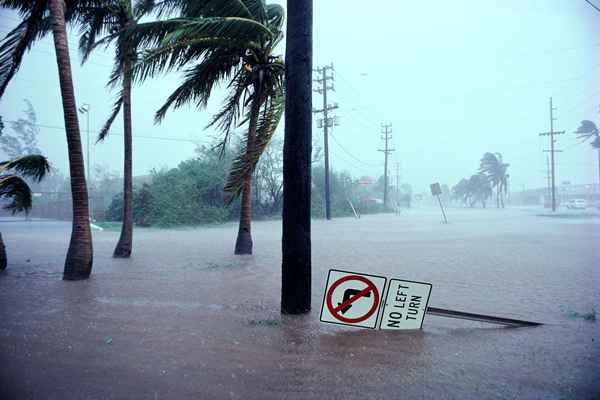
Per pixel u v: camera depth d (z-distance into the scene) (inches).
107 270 392.5
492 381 142.6
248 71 473.1
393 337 192.7
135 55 397.1
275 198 1494.8
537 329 205.3
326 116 1513.3
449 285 312.8
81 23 469.1
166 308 247.4
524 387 137.8
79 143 353.4
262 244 637.9
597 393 133.0
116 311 240.4
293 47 236.2
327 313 205.8
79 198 351.6
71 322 216.2
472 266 402.3
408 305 207.3
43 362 160.4
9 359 163.6
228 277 353.1
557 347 177.9
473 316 209.8
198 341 185.5
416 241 663.8
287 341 185.8
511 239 687.1
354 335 195.3
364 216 1868.8
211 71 459.5
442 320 223.3
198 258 476.1
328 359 163.3
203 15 417.7
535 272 368.2
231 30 384.8
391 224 1189.1
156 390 136.0
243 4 419.8
